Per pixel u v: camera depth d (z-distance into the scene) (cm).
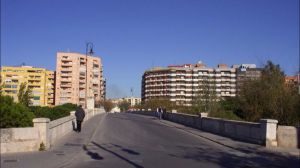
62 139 2388
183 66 14225
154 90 14275
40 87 10969
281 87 3425
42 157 1582
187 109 5831
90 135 2708
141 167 1426
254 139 2380
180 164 1522
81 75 11344
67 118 2803
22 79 10606
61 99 11138
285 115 3219
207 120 3438
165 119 5622
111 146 2162
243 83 4109
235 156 1834
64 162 1480
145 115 7769
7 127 1738
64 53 11225
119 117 6356
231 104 5025
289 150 2075
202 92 5353
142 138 2688
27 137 1758
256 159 1739
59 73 11219
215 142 2508
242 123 2575
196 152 1956
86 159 1636
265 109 3534
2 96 1794
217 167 1472
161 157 1725
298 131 2206
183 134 3089
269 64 4172
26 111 1866
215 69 12419
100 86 11769
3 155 1614
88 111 5256
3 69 10450
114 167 1420
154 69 14788
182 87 13425
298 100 3169
